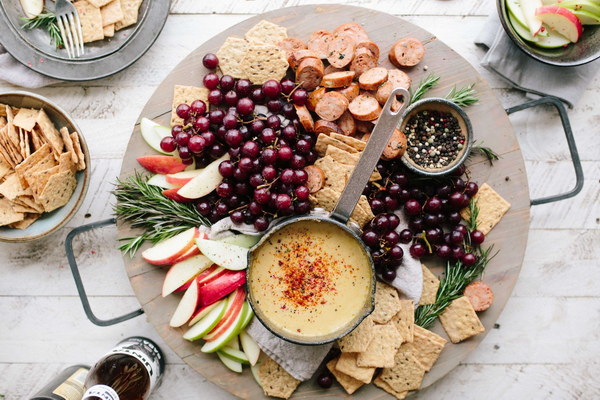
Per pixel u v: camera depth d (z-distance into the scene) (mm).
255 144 702
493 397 835
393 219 731
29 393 845
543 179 854
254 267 703
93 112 855
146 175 760
